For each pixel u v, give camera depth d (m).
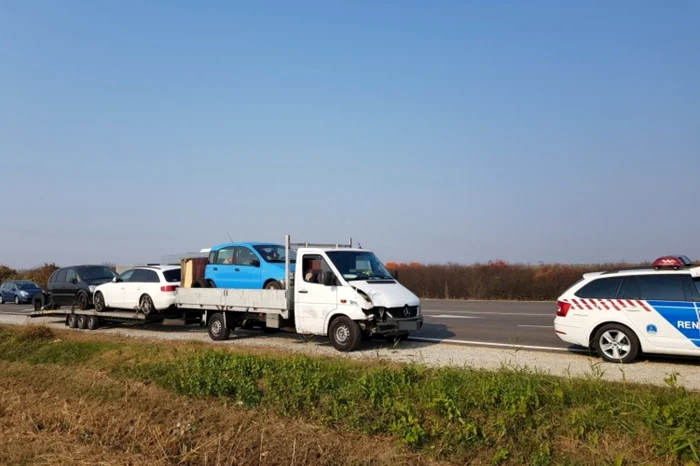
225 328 15.56
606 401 7.41
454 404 7.72
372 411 8.21
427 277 35.75
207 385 9.73
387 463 7.01
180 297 16.61
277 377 9.69
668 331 10.48
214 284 16.89
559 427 7.16
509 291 32.62
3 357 14.60
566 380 8.33
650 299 10.73
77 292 20.59
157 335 17.33
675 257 11.05
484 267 35.03
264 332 17.00
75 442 8.20
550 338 14.75
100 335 16.97
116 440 8.25
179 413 8.97
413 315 13.38
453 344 13.99
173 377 10.47
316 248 14.02
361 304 12.81
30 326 16.73
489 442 7.14
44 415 9.36
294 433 7.88
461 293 34.31
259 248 16.34
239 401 9.13
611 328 10.98
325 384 9.16
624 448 6.63
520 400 7.55
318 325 13.48
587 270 31.28
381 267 14.40
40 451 7.80
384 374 9.06
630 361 10.84
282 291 14.11
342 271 13.45
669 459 6.34
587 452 6.73
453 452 7.13
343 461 7.20
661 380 9.27
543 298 31.67
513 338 14.84
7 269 58.69
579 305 11.38
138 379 10.91
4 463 7.47
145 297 18.03
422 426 7.64
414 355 11.98
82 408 9.59
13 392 11.05
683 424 6.56
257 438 7.83
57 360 13.52
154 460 7.48
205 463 7.37
